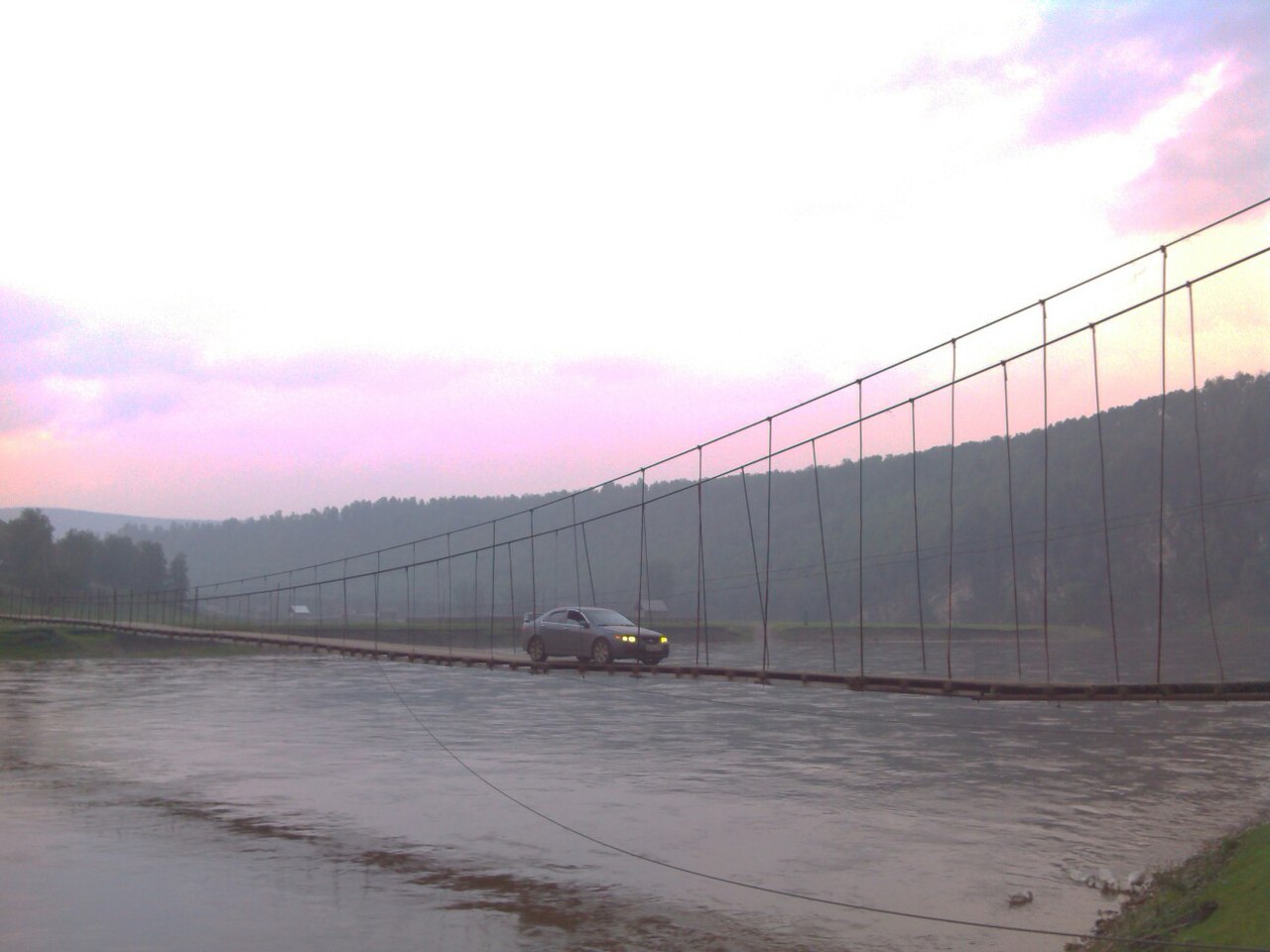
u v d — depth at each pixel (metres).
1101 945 8.63
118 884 10.76
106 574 127.81
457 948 8.86
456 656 27.81
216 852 12.12
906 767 18.55
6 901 10.07
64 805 14.86
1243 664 47.59
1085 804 14.84
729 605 97.25
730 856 11.87
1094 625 83.25
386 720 26.73
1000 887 10.57
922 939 9.11
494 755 19.98
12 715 27.72
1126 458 85.06
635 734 23.77
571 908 9.99
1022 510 89.69
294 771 17.97
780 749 21.08
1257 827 10.47
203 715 27.92
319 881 10.91
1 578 110.62
